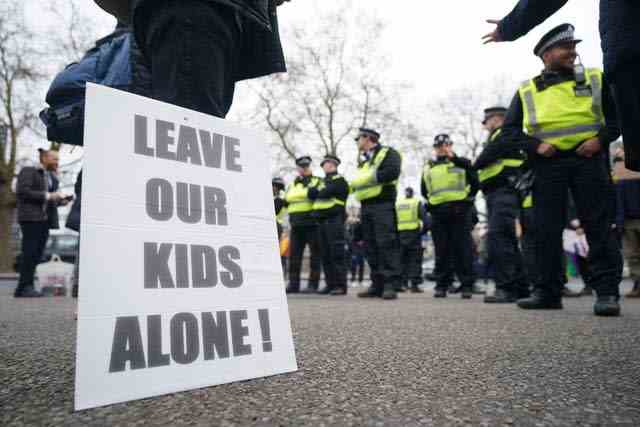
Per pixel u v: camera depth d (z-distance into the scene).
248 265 1.55
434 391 1.28
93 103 1.34
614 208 3.54
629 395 1.25
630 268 6.20
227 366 1.39
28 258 6.56
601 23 1.42
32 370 1.52
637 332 2.52
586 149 3.47
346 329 2.69
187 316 1.36
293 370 1.53
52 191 7.07
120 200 1.32
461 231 6.45
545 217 3.88
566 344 2.10
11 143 20.80
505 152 5.06
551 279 4.04
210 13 1.75
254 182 1.67
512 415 1.08
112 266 1.26
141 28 1.85
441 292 6.71
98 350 1.17
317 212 8.13
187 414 1.08
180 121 1.52
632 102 1.34
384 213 6.18
